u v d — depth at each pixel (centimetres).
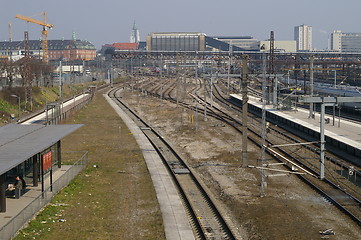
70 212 3953
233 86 19438
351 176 5212
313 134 7788
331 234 3444
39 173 4759
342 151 6488
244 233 3519
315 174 5275
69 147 7369
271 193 4547
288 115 9556
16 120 10375
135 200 4384
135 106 14125
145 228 3612
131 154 6788
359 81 14925
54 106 9925
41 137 4659
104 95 18025
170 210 4075
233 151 6750
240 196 4475
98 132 9019
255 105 11656
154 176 5391
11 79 14050
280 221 3750
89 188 4784
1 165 3353
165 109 12812
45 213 3859
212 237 3416
